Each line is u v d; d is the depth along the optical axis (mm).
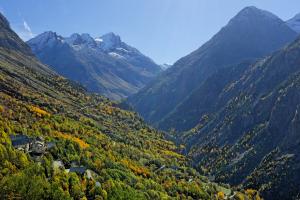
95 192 162875
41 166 159875
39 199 142750
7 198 139125
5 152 155375
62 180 155625
